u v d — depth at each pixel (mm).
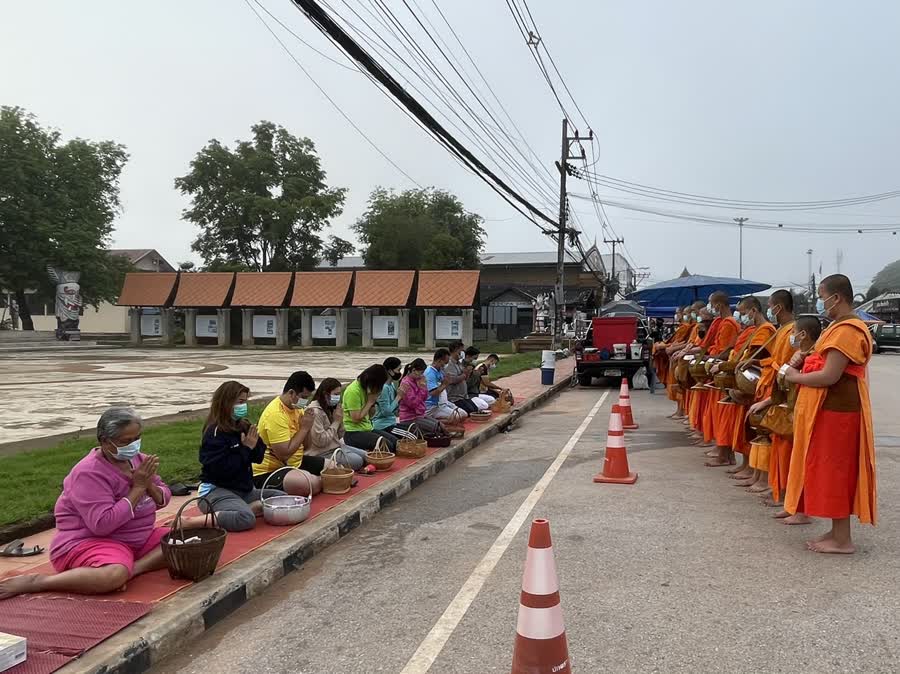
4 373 21438
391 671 3400
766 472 6941
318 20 7535
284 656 3588
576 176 28688
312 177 51438
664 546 5223
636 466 8320
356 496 6441
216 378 19781
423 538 5602
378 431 8352
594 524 5859
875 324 37312
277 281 41469
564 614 3996
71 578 3879
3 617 3623
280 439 6102
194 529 4598
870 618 3869
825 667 3320
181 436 9023
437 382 9922
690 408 9672
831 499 4871
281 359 30016
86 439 8898
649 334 20781
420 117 10141
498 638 3734
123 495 4191
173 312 43781
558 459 8883
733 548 5156
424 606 4203
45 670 3070
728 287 16109
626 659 3438
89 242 40469
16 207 37375
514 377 20703
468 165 12703
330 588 4539
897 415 12414
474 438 10023
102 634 3432
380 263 51906
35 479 6578
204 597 3969
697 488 7156
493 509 6469
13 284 39031
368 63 8469
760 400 6398
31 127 38906
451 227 55531
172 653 3613
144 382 18375
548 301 41000
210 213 49531
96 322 56469
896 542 5238
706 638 3656
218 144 49438
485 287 54531
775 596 4211
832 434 4855
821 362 4895
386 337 39969
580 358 18734
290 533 5258
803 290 64000
